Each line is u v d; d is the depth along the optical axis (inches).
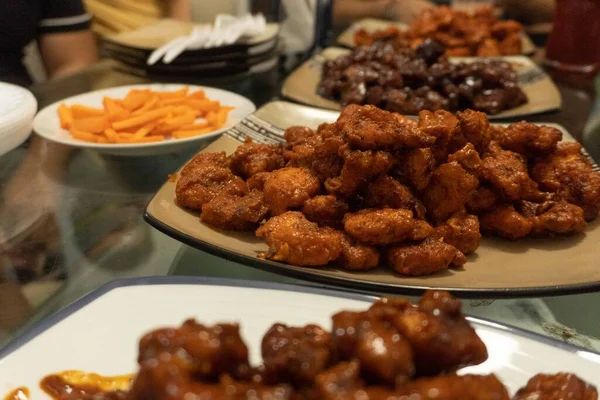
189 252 23.7
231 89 40.2
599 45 45.0
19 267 23.0
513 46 49.6
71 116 32.4
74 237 24.7
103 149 30.3
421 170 23.2
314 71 42.2
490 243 24.4
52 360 17.7
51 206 26.7
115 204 26.9
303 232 21.8
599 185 25.0
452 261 22.4
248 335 18.3
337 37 57.7
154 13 63.9
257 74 43.4
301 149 25.4
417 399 14.1
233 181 25.4
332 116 31.5
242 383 14.5
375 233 22.0
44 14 52.4
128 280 19.4
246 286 19.4
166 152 30.8
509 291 20.8
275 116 31.4
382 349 14.7
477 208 24.6
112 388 17.4
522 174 24.7
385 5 66.8
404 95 35.1
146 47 41.4
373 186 23.4
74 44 53.7
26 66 52.5
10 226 25.3
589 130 33.5
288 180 23.9
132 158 30.5
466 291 20.7
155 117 31.8
